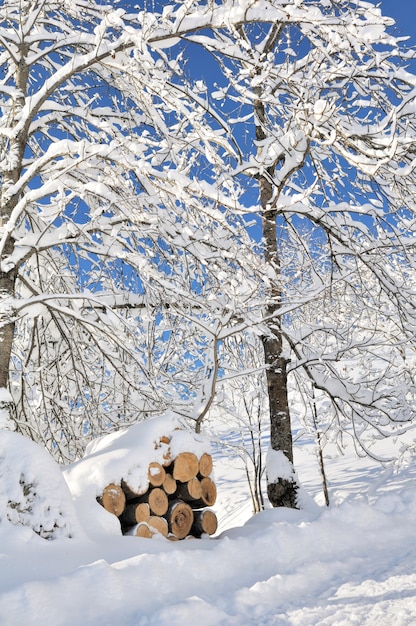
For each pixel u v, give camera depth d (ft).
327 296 28.96
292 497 28.22
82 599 11.32
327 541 16.55
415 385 33.50
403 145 22.75
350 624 9.91
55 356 29.43
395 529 18.11
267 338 30.60
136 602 11.59
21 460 15.89
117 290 27.89
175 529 19.70
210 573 13.70
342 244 29.12
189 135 24.45
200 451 20.80
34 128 26.32
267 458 29.48
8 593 11.00
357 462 48.96
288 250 32.99
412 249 29.86
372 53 22.61
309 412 44.04
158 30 21.43
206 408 26.96
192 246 23.67
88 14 27.12
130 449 19.27
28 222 29.99
